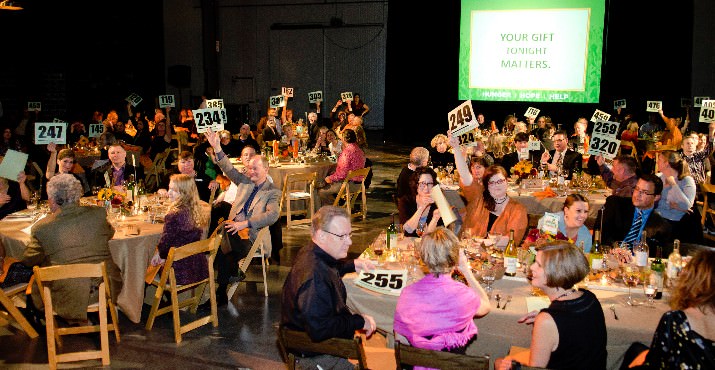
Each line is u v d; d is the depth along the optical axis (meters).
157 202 6.23
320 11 19.84
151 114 17.69
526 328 3.48
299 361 3.18
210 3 19.08
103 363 4.50
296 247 7.50
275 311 5.51
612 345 3.36
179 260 4.98
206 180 8.09
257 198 5.88
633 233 4.86
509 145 11.18
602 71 15.53
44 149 10.60
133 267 5.07
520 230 4.70
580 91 15.16
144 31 17.41
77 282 4.57
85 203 6.23
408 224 4.92
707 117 9.83
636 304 3.60
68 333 4.61
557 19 15.08
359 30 19.75
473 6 15.69
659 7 15.77
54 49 15.38
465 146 7.84
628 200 5.00
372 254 4.44
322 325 2.96
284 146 10.45
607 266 4.12
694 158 8.13
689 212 5.74
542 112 17.36
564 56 15.16
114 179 6.79
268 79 20.30
